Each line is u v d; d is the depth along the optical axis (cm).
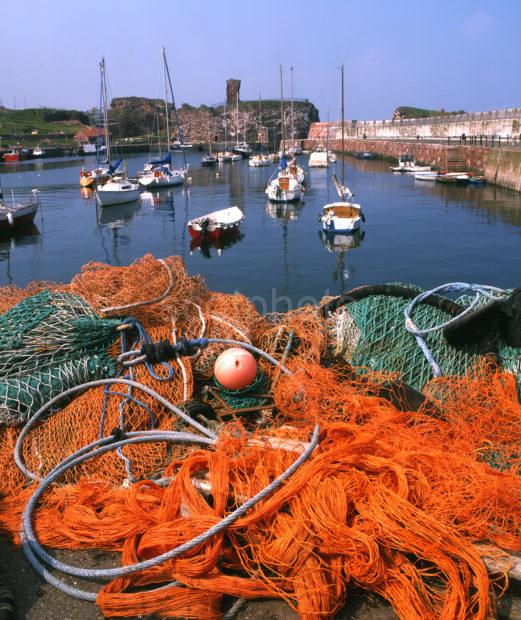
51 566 314
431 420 395
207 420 423
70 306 468
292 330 541
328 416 414
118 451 394
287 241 3006
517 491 306
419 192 4681
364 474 315
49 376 436
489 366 469
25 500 362
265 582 285
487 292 505
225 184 6066
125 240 3247
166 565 288
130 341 483
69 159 11269
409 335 504
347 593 290
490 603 263
